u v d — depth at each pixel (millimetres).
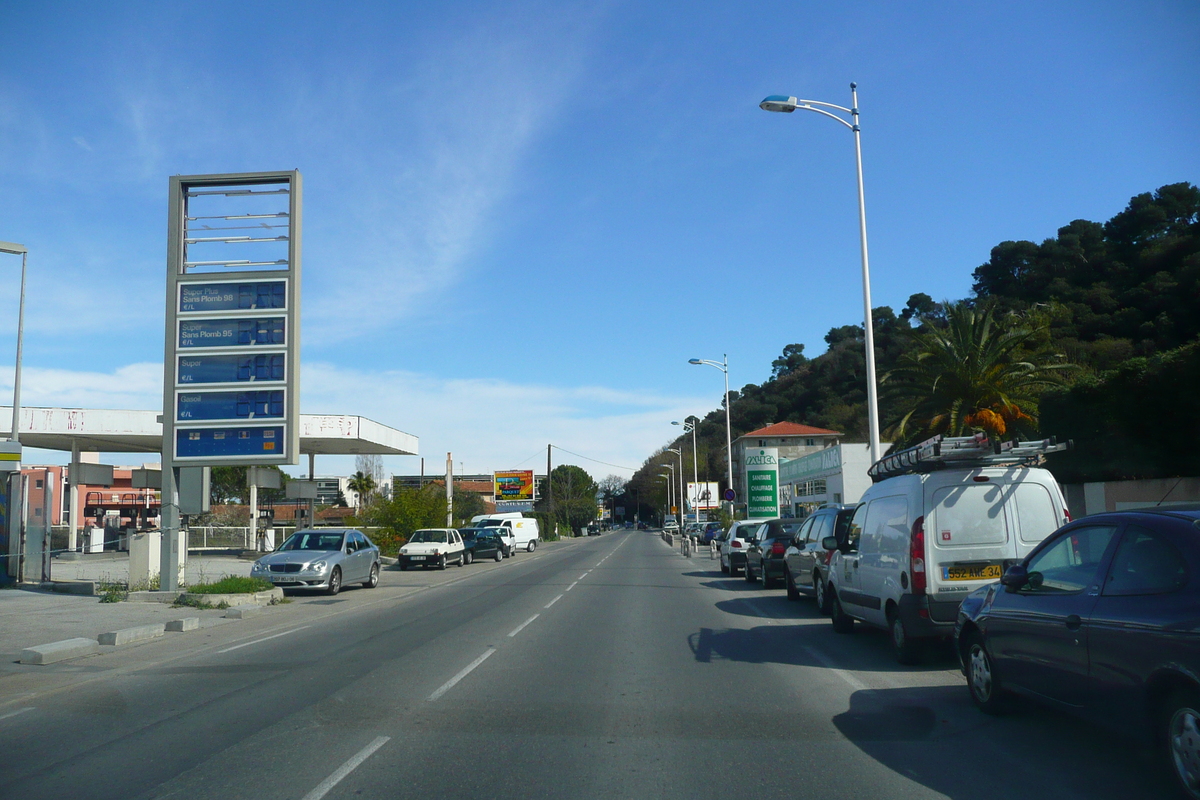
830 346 100625
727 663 9969
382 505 41312
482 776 5641
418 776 5641
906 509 9477
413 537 34031
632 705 7734
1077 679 5738
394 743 6461
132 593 17672
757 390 119750
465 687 8594
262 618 15523
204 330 19047
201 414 18734
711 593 19688
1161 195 54812
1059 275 54906
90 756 6199
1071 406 23109
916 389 25266
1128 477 21703
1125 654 5238
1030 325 26500
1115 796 5148
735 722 7078
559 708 7625
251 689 8625
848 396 85875
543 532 81250
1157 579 5289
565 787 5414
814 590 15273
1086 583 5938
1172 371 19781
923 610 9086
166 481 18438
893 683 8711
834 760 5965
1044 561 6641
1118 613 5395
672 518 92188
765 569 20797
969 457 9297
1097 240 57688
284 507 77625
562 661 10172
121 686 8922
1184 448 20172
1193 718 4750
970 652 7578
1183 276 43656
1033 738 6496
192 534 42219
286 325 18938
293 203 19281
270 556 20781
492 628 13453
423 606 17688
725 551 26547
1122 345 41281
